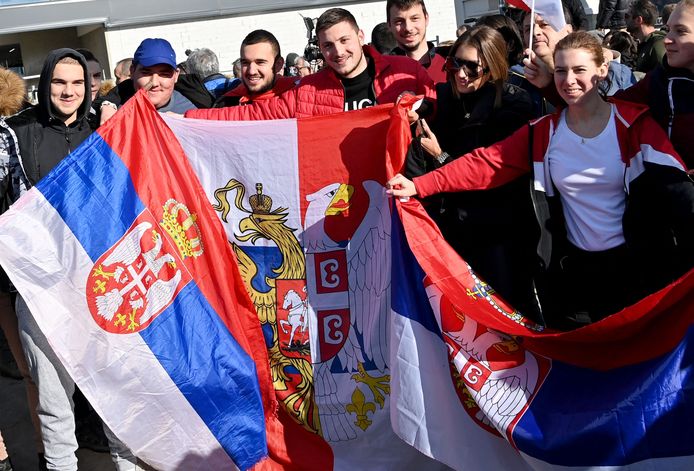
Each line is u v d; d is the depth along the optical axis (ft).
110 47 47.44
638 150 12.35
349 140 14.58
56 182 13.79
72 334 13.64
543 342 12.93
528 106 14.21
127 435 13.89
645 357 12.30
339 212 14.66
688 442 11.94
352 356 14.65
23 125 14.71
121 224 14.03
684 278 11.59
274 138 14.83
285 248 14.88
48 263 13.60
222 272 14.60
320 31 15.55
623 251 12.69
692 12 12.56
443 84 14.99
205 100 20.01
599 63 12.33
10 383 21.26
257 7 48.08
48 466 14.69
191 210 14.57
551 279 13.43
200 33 48.34
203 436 14.25
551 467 12.50
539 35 13.89
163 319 14.15
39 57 52.54
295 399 14.85
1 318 15.97
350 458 14.61
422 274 13.53
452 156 14.53
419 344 13.37
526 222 14.03
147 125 14.52
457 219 14.25
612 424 12.20
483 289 13.56
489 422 13.26
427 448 13.15
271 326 14.97
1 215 13.42
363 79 15.92
